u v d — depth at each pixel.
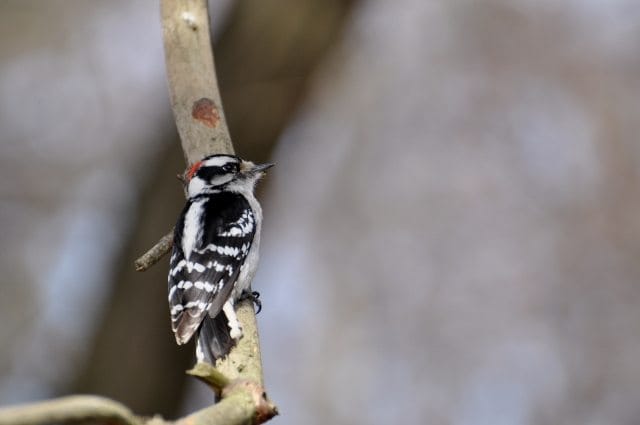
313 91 14.64
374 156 17.66
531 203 16.84
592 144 16.91
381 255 17.16
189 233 8.75
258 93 14.05
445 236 16.97
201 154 9.08
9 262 17.39
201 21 9.42
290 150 16.31
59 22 18.64
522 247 16.66
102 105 18.48
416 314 16.80
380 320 16.94
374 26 17.78
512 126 17.27
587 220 16.56
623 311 16.17
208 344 7.89
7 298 17.19
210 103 9.20
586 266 16.39
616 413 15.82
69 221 17.83
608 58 17.31
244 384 6.42
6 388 16.73
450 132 17.52
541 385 16.09
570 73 17.27
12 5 18.47
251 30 13.96
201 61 9.32
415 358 16.64
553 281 16.45
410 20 18.02
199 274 8.47
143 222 14.48
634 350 15.98
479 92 17.55
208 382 6.42
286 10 13.98
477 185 17.11
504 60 17.58
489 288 16.64
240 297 8.70
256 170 9.52
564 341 16.23
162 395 14.70
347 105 18.02
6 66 18.38
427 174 17.38
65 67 18.59
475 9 17.80
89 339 15.04
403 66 17.97
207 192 9.15
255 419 6.36
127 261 14.55
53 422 5.11
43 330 17.08
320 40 14.07
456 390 16.34
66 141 18.25
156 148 14.85
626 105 17.02
